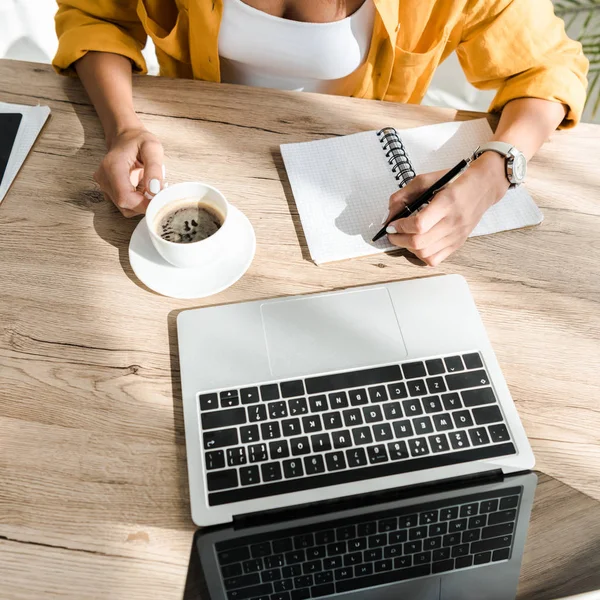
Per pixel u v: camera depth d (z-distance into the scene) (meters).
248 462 0.60
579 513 0.58
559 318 0.70
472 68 0.99
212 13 0.91
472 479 0.60
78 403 0.64
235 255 0.74
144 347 0.68
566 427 0.63
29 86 0.90
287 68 1.03
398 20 0.95
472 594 0.52
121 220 0.77
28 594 0.53
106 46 0.89
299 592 0.53
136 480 0.59
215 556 0.55
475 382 0.65
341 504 0.59
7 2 1.69
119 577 0.54
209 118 0.87
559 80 0.88
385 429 0.62
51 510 0.58
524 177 0.79
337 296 0.71
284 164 0.82
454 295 0.71
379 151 0.83
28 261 0.74
